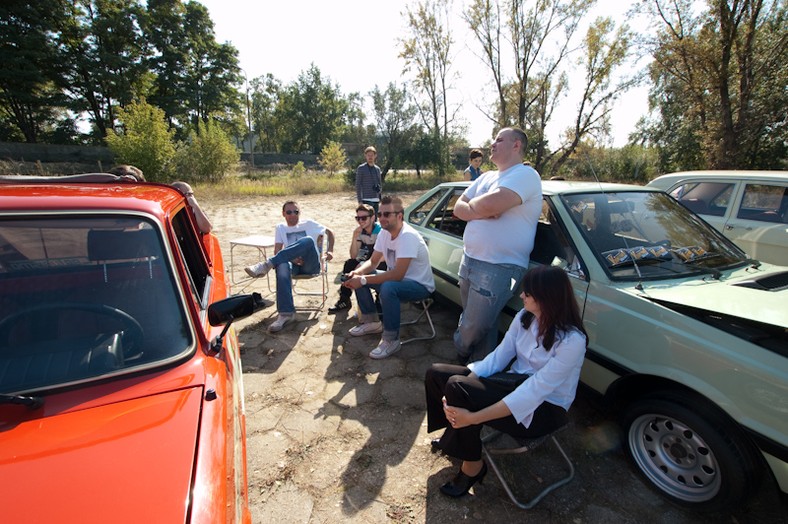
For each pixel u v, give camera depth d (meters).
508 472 2.41
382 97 25.53
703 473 2.07
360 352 3.82
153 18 34.97
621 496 2.24
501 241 2.83
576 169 21.80
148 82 34.62
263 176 25.53
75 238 1.55
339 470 2.41
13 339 1.40
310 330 4.27
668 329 2.12
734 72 14.29
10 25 27.88
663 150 23.95
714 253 2.90
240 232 9.57
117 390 1.38
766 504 2.14
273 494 2.23
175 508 1.05
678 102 18.38
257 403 3.03
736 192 5.16
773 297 2.14
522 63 21.88
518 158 2.86
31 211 1.53
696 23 14.23
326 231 5.08
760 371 1.79
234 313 1.73
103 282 1.54
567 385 2.05
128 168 4.10
